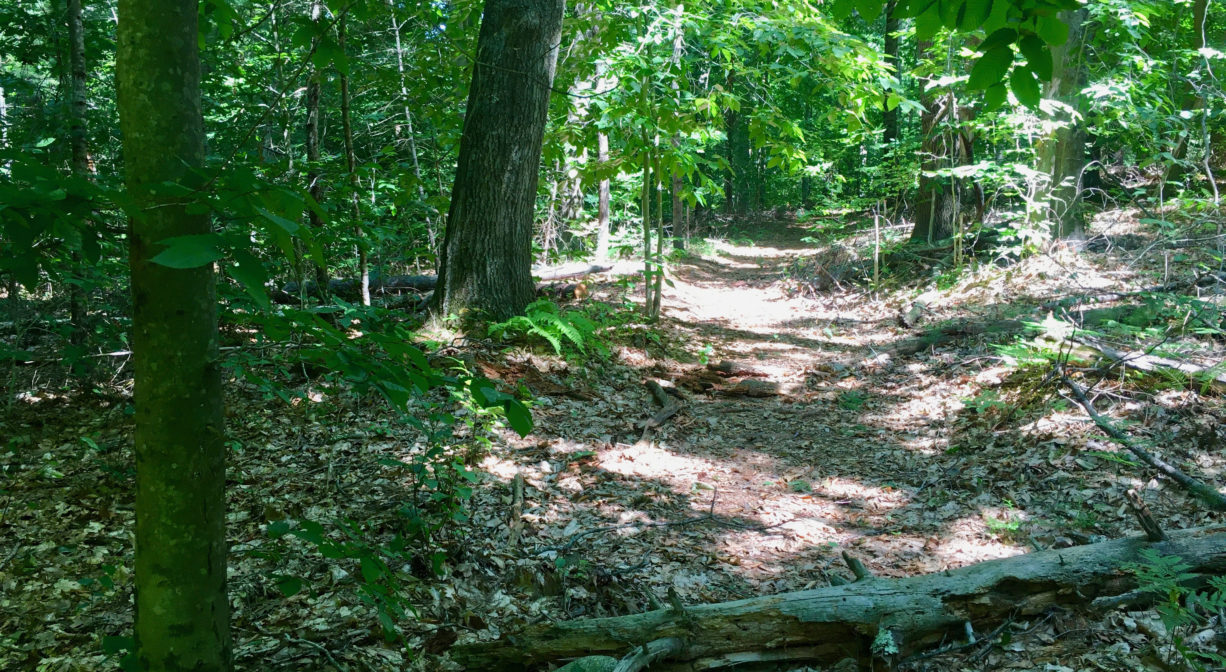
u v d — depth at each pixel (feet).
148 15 4.91
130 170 5.07
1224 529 11.28
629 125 31.07
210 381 5.55
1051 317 21.30
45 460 15.16
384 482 14.96
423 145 34.73
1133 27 29.96
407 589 11.09
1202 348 20.76
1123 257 33.12
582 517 15.06
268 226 4.38
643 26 32.27
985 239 40.93
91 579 10.93
